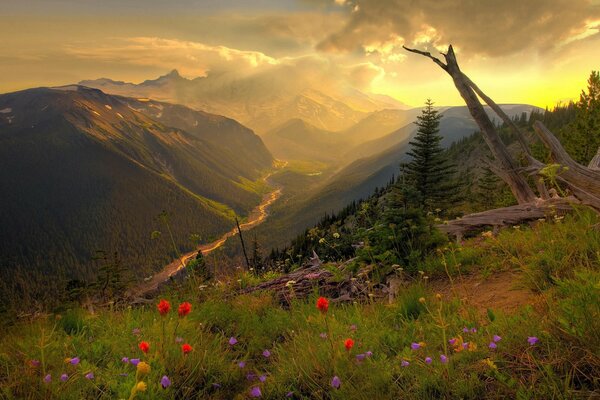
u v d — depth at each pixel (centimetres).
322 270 787
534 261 513
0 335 509
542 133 704
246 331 513
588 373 247
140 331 460
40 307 616
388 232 722
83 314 559
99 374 349
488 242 749
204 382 367
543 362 264
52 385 317
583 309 275
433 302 493
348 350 328
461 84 1063
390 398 276
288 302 647
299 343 412
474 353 306
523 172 942
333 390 298
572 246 514
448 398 267
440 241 721
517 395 239
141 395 300
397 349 376
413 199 752
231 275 821
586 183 647
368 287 659
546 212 848
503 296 481
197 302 654
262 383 349
